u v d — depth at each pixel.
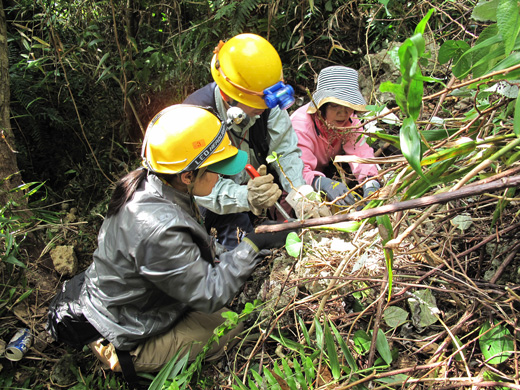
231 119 1.87
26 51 3.19
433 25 2.82
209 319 2.03
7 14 3.20
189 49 3.06
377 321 1.54
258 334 2.00
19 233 2.37
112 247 1.73
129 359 1.91
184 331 1.99
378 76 2.90
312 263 1.79
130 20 3.09
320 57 3.13
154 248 1.62
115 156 3.30
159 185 1.71
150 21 3.17
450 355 1.47
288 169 2.30
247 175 2.41
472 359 1.54
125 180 1.73
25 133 3.16
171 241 1.62
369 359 1.50
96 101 3.21
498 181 0.99
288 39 3.13
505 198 1.33
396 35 2.74
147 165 1.68
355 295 1.68
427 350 1.62
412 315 1.68
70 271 2.62
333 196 2.22
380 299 1.56
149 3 3.04
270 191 1.94
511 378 1.32
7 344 2.26
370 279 1.51
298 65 3.19
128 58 3.04
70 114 3.26
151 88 3.12
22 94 2.96
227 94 2.02
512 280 1.63
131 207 1.67
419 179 1.25
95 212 3.01
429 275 1.63
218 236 2.42
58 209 3.13
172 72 2.93
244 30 3.17
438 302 1.72
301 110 2.52
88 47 3.04
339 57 3.21
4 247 2.33
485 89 1.46
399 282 1.57
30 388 2.16
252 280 2.29
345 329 1.77
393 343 1.69
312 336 1.83
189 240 1.69
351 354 1.52
